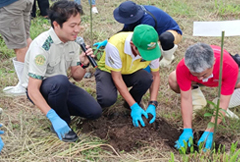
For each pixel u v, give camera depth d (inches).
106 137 112.0
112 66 109.5
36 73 95.6
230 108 130.9
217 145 109.9
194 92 124.1
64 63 104.5
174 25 137.2
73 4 90.0
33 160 98.3
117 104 129.8
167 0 246.4
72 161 99.3
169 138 112.8
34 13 207.0
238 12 226.1
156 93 118.8
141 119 109.7
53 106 102.3
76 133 112.4
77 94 109.6
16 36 131.3
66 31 92.6
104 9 233.1
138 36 98.3
